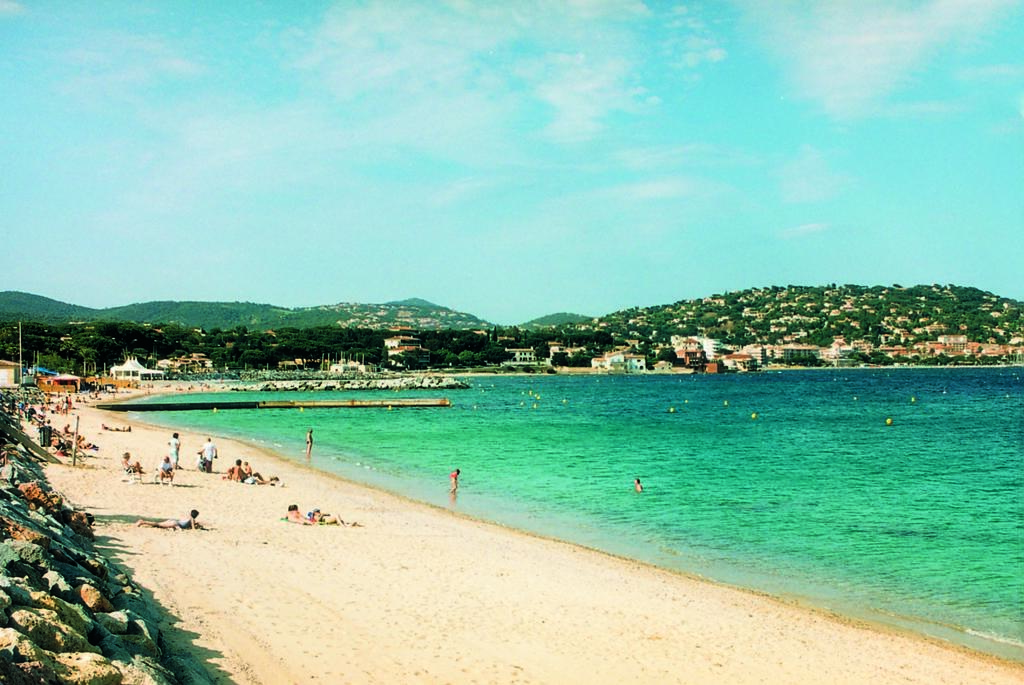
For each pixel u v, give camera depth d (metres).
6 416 48.38
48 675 8.30
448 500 35.28
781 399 139.75
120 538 20.83
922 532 28.77
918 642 17.02
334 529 25.80
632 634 16.28
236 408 116.69
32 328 193.75
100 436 59.31
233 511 28.09
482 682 12.80
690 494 37.34
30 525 14.60
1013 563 24.08
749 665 14.95
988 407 113.25
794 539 27.44
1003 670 15.45
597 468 47.44
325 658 12.98
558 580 20.55
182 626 13.63
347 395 158.00
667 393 165.50
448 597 17.88
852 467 47.97
